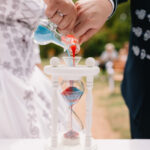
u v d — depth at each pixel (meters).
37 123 0.94
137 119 1.10
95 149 0.73
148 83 1.05
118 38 12.02
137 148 0.76
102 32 12.00
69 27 0.78
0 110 0.88
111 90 5.63
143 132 1.09
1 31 0.94
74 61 0.75
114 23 12.05
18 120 0.92
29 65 1.03
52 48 12.36
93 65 0.72
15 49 0.97
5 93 0.91
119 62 8.63
